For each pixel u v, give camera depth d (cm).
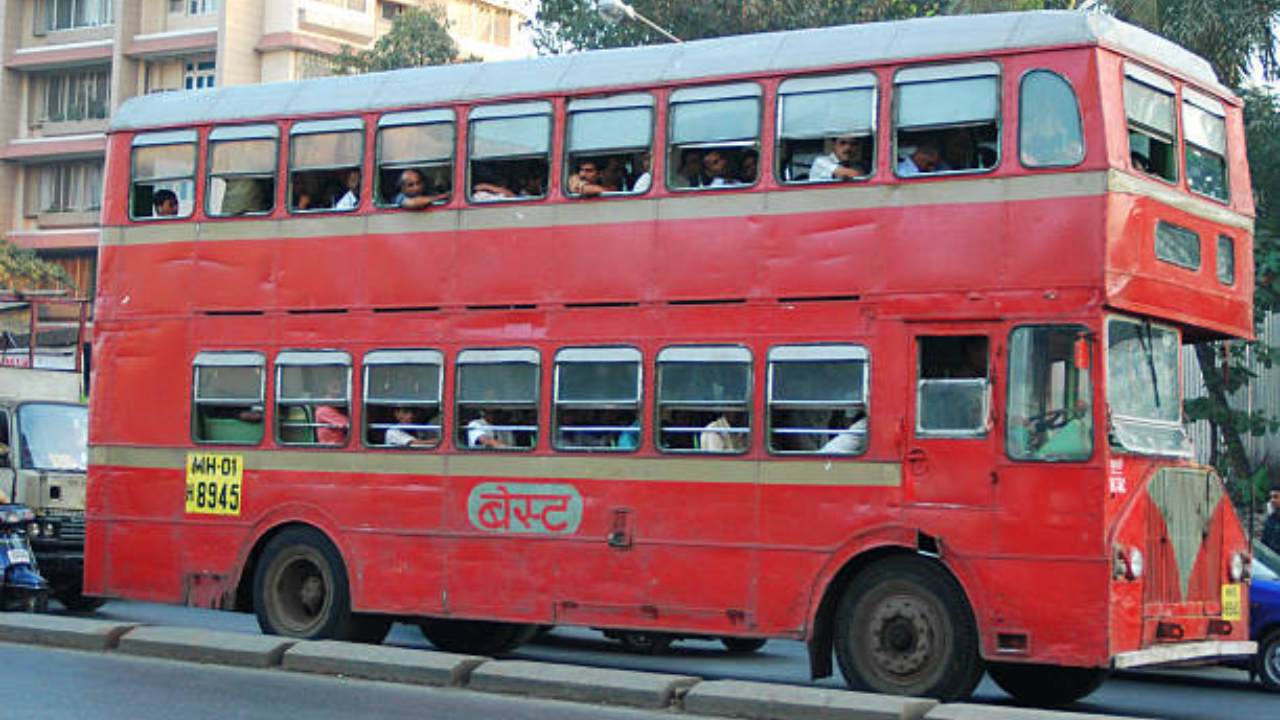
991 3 2325
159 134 1538
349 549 1406
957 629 1146
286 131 1472
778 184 1230
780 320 1220
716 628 1231
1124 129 1138
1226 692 1495
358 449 1408
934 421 1159
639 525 1268
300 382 1443
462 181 1376
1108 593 1087
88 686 1116
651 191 1284
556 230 1325
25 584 1570
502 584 1330
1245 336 1280
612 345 1290
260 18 5200
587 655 1619
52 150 5222
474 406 1355
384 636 1509
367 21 5425
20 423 1856
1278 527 1811
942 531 1146
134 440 1523
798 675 1473
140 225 1537
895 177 1186
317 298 1439
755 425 1223
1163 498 1158
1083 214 1115
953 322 1154
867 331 1186
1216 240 1245
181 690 1109
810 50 1241
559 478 1309
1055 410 1115
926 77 1186
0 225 5322
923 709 1036
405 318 1394
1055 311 1117
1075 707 1322
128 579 1514
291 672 1228
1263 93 2461
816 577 1192
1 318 2314
